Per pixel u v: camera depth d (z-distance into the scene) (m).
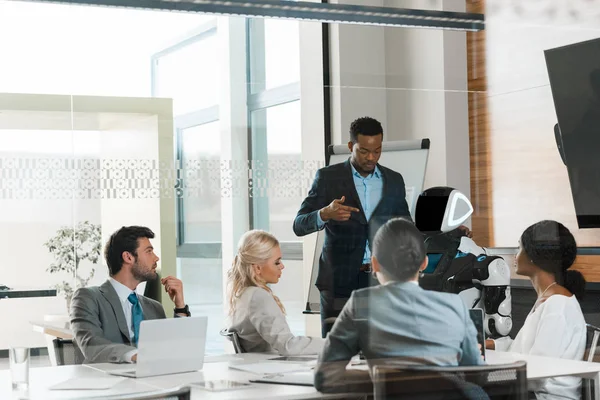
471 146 3.45
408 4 3.99
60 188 2.85
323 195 3.18
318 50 3.26
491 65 3.53
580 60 3.60
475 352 3.29
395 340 3.16
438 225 3.32
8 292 2.77
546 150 3.55
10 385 2.71
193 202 3.01
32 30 2.84
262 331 3.03
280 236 3.11
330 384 3.07
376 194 3.26
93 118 2.90
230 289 3.02
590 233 3.55
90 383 2.81
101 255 2.88
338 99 3.25
